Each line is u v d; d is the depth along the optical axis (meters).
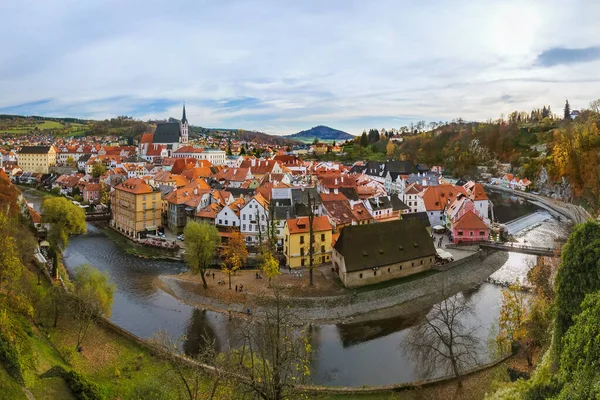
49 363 42.31
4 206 88.31
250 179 167.88
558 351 38.78
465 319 65.75
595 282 37.28
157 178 165.88
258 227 101.88
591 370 26.48
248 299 73.12
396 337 61.38
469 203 113.12
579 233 39.94
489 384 45.00
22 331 43.75
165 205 133.12
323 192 130.50
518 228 132.75
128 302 74.62
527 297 72.25
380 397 43.94
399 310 70.50
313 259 88.62
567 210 159.75
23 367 37.62
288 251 87.00
